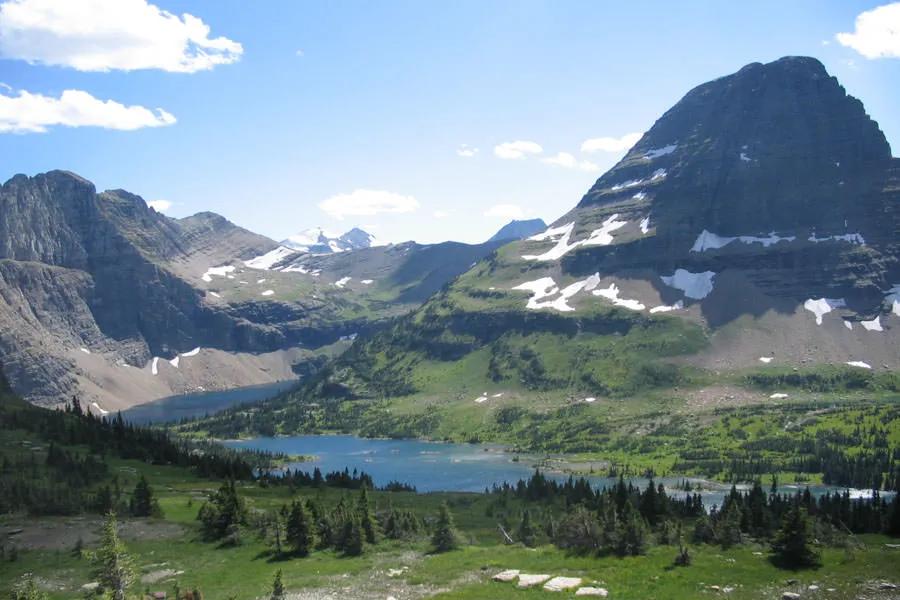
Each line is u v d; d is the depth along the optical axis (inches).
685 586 2650.1
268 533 4291.3
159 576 3540.8
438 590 2901.1
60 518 4931.1
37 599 2746.1
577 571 2972.4
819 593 2529.5
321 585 3139.8
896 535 4362.7
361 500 4451.3
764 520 4060.0
